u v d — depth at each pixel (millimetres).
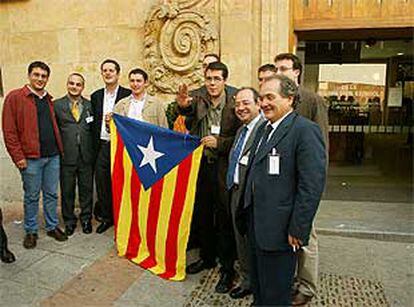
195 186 3441
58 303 3002
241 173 2688
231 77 4887
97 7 5324
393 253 3930
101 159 4398
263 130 2447
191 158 3453
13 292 3154
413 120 7477
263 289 2322
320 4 4887
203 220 3523
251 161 2428
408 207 5262
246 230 2572
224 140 3135
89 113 4418
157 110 4156
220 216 3178
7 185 5832
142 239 3717
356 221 4660
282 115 2248
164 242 3521
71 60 5508
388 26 4758
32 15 5578
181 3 4910
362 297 3080
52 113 4129
